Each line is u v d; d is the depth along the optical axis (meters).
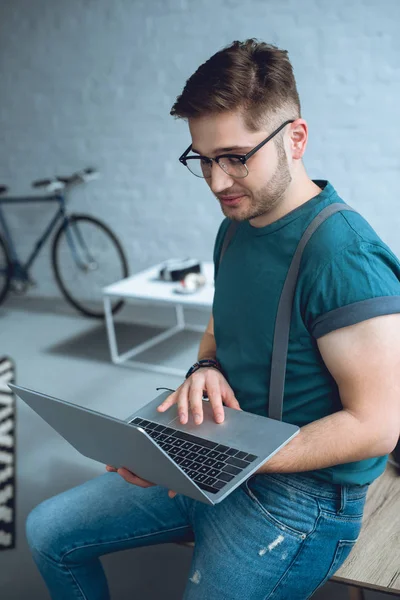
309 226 1.06
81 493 1.33
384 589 1.24
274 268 1.10
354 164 3.38
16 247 4.43
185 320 3.86
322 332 1.02
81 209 4.14
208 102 0.98
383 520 1.44
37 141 4.14
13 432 2.66
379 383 0.98
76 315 4.11
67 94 3.95
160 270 3.19
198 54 3.56
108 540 1.25
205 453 1.06
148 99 3.75
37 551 1.27
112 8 3.68
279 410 1.12
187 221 3.87
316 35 3.27
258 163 1.01
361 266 1.00
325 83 3.32
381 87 3.21
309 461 1.02
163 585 1.79
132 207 3.99
